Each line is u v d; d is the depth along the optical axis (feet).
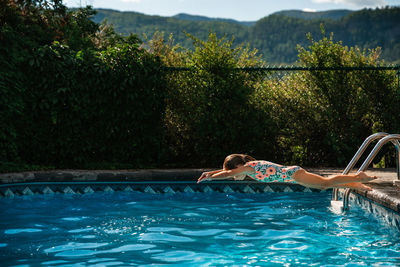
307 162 36.04
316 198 25.91
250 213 21.97
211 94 34.40
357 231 18.31
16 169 29.48
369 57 36.58
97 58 33.14
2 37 30.09
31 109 31.68
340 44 36.63
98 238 17.30
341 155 35.14
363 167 21.38
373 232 18.13
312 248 15.96
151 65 33.81
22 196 26.37
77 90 32.40
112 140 33.60
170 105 35.04
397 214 17.52
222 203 24.70
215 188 28.78
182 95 34.73
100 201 25.31
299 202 24.73
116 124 33.35
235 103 34.37
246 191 28.43
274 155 35.86
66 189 27.86
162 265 14.03
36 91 31.63
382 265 14.02
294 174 19.57
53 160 32.71
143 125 33.68
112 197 26.66
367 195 20.56
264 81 35.63
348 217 20.83
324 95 36.14
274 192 28.25
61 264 14.14
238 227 19.15
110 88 33.04
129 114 33.37
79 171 29.32
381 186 21.40
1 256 14.97
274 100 35.83
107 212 22.25
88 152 33.24
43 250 15.67
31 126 31.78
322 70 35.86
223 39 35.06
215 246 16.25
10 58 30.48
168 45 36.55
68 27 44.16
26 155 32.17
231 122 34.37
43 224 19.58
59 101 32.17
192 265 14.03
